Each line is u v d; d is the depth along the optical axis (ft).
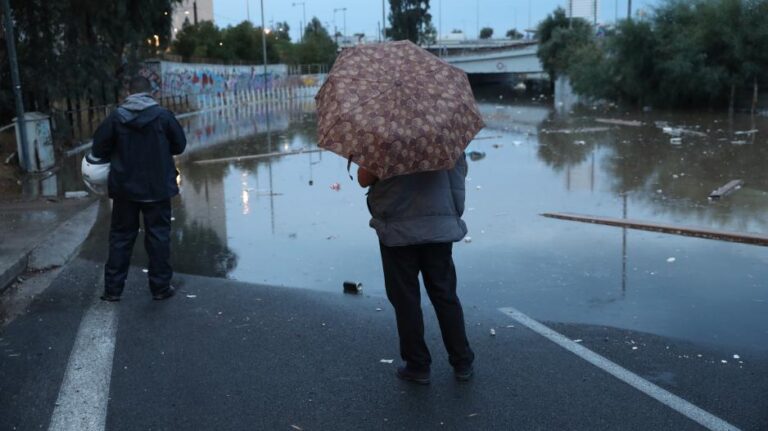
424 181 12.70
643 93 112.98
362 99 11.62
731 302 18.51
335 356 14.85
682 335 16.12
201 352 15.08
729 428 11.63
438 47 286.87
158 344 15.52
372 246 25.80
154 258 18.47
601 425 11.80
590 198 35.24
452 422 11.98
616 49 114.42
